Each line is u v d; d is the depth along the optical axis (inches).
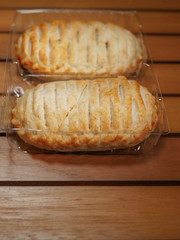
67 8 16.7
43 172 12.0
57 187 11.7
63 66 13.8
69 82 12.7
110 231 10.9
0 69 14.4
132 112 12.0
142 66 14.4
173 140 13.0
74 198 11.5
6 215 11.0
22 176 11.8
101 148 12.3
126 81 12.7
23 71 14.1
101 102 12.0
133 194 11.7
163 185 11.9
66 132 11.8
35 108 12.0
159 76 14.7
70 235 10.8
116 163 12.3
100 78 13.7
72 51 14.0
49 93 12.2
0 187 11.6
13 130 12.2
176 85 14.5
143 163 12.4
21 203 11.3
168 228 11.1
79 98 12.1
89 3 17.0
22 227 10.9
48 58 13.9
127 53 14.3
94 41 14.3
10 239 10.6
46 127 11.9
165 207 11.5
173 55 15.5
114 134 11.8
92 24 14.8
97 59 14.0
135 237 10.9
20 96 13.4
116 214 11.3
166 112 13.7
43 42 14.0
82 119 11.8
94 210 11.3
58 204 11.4
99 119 11.8
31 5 16.6
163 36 16.2
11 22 15.9
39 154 12.4
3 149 12.4
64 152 12.4
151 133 12.2
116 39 14.5
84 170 12.1
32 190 11.6
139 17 16.0
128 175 12.1
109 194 11.6
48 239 10.7
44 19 15.8
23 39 14.3
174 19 16.9
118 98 12.0
